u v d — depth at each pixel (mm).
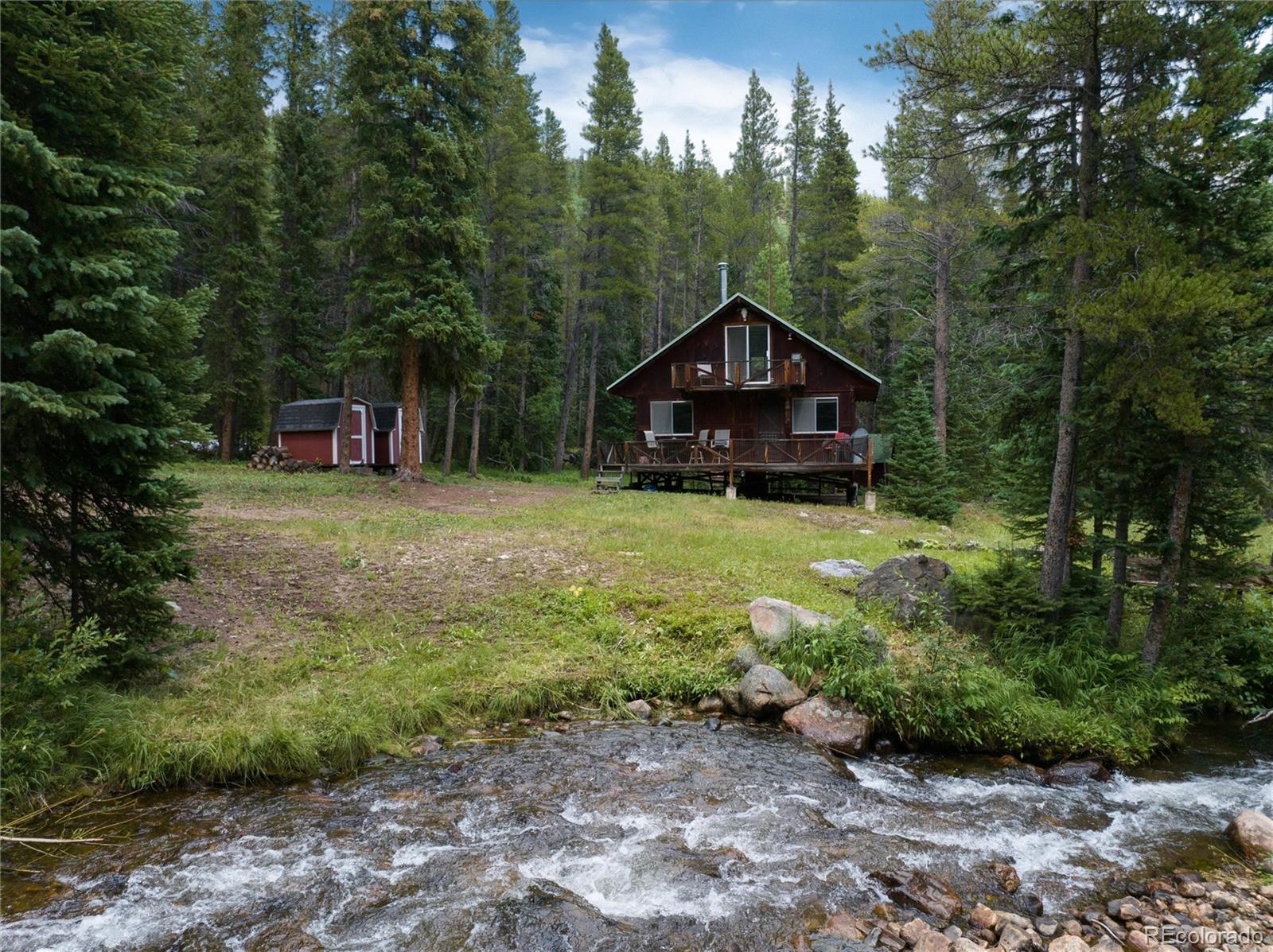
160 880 4039
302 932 3641
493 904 3926
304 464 24844
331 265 31750
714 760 6066
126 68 5906
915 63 8492
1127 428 8062
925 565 9727
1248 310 6605
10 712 4762
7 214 5277
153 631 6254
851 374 25422
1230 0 6840
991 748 6781
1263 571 8602
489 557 11367
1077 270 7891
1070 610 9055
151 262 6246
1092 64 7797
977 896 4340
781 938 3758
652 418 27516
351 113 19484
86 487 6148
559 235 36750
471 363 21312
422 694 6715
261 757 5371
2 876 4023
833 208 37219
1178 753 7188
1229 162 6789
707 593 9781
